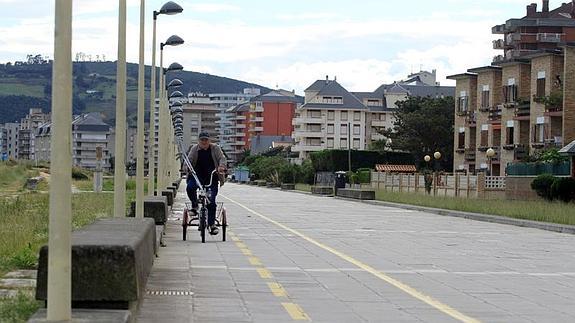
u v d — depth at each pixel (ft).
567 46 235.20
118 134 63.00
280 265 57.21
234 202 183.01
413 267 57.67
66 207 26.50
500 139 273.75
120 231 37.32
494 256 67.67
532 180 191.72
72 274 30.40
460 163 299.79
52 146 26.48
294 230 93.81
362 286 47.57
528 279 52.54
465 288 47.67
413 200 185.47
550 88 244.01
